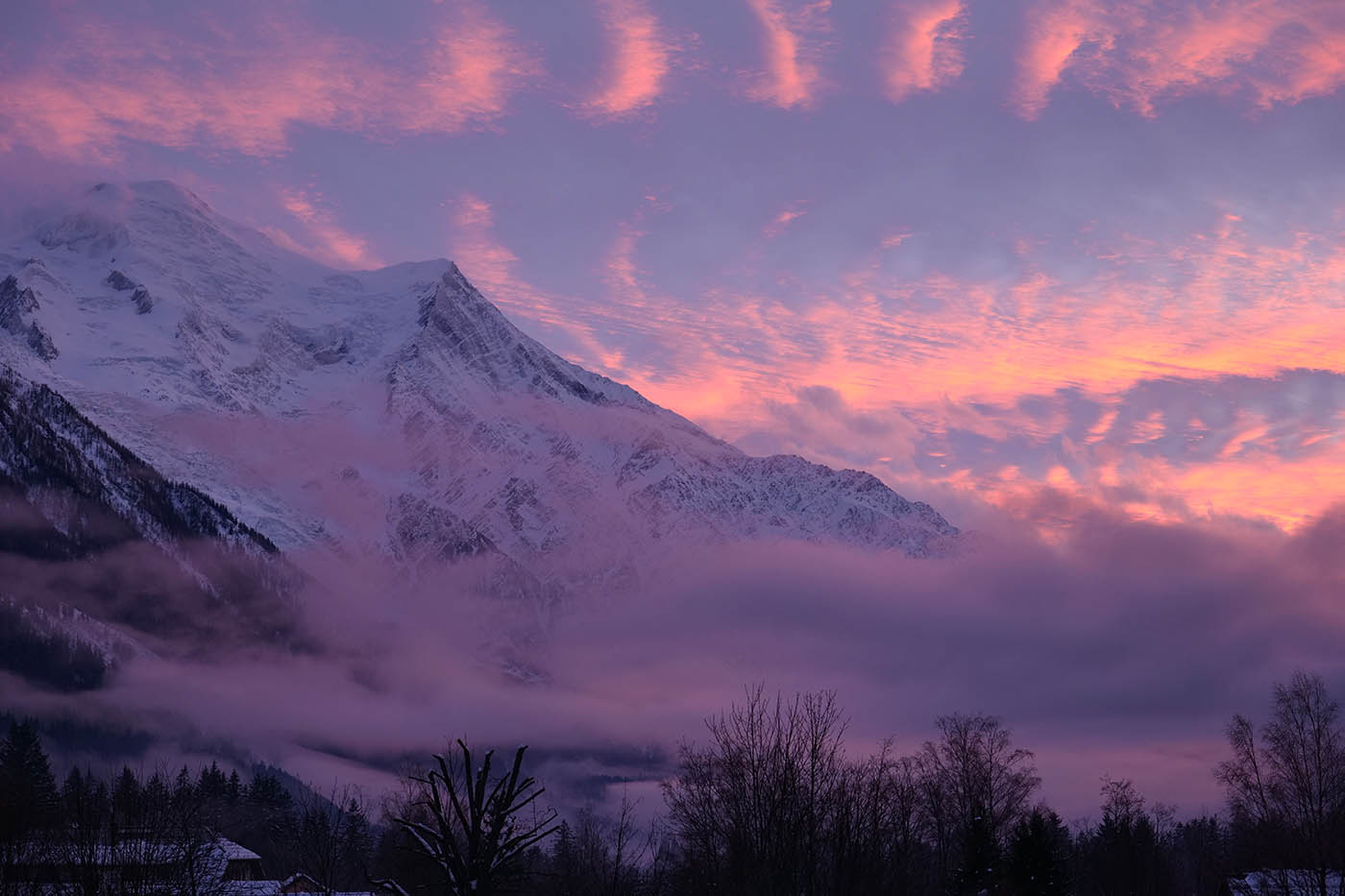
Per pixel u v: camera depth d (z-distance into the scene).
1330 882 78.19
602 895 59.56
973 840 91.31
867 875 61.94
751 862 60.41
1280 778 82.06
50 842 64.25
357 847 89.69
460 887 34.03
